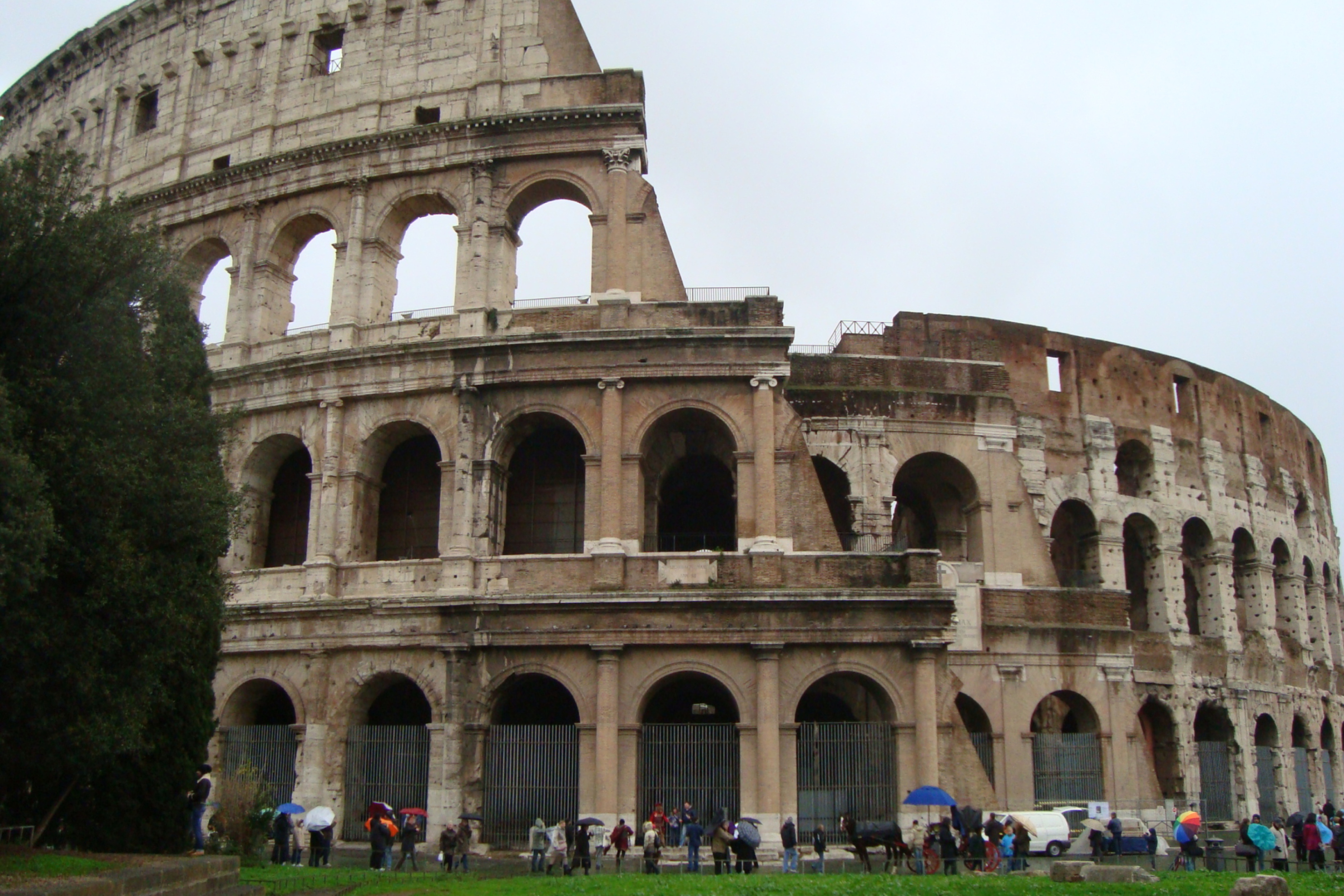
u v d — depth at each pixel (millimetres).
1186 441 73438
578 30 57219
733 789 47125
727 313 51719
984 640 58562
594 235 53781
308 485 57500
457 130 55719
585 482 50406
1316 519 89062
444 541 50812
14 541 24781
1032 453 65875
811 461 50625
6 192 29984
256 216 58781
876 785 47281
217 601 39531
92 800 36094
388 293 57062
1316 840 46219
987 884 30703
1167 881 31141
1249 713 71375
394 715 54719
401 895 30031
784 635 47469
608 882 33188
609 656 47625
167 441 32219
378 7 59969
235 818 42188
